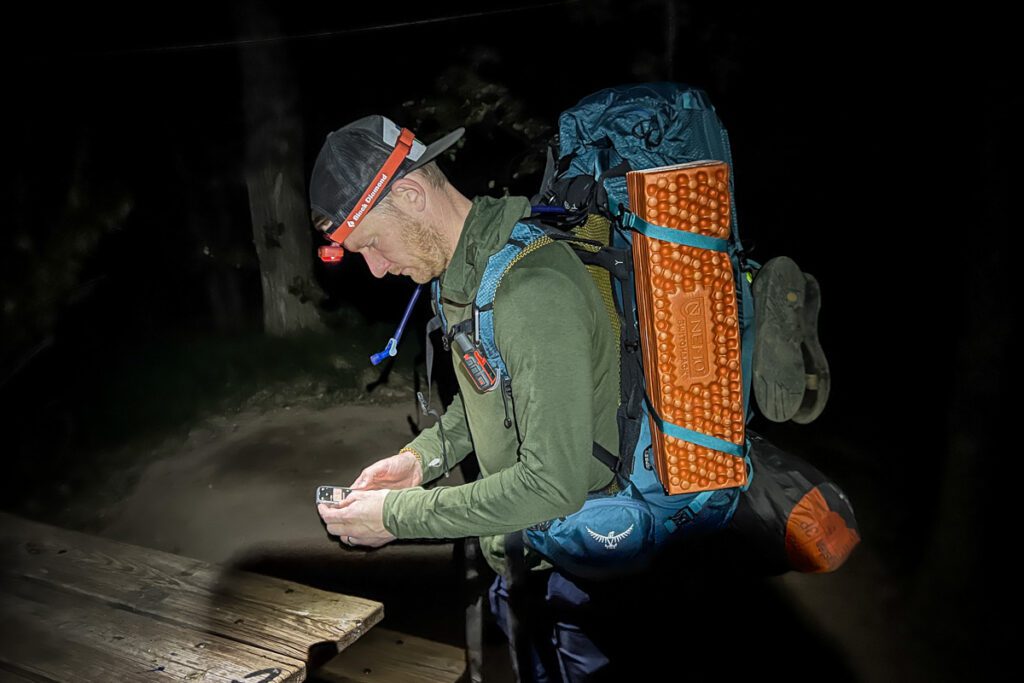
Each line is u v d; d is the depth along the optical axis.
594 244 1.43
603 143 1.62
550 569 1.65
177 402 5.92
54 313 5.58
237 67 6.85
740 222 6.16
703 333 1.38
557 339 1.29
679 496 1.51
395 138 1.40
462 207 1.47
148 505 4.69
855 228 5.87
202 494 4.79
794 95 5.75
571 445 1.30
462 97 5.83
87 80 6.14
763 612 3.23
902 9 4.44
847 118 5.65
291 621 1.86
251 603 1.95
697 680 1.63
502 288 1.33
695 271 1.36
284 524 4.38
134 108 6.86
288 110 6.62
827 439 4.70
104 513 4.65
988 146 2.60
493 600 1.83
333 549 4.11
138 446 5.42
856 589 3.37
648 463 1.49
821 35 5.26
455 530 1.43
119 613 1.91
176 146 7.10
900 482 4.17
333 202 1.40
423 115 5.92
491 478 1.41
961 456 3.08
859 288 5.70
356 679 2.23
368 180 1.38
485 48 6.17
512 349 1.31
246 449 5.34
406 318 1.68
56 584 2.04
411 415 5.74
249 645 1.77
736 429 1.43
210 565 2.15
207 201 7.18
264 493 4.74
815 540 1.56
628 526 1.48
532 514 1.35
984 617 3.01
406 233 1.43
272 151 6.62
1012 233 2.70
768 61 5.51
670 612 1.59
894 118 5.10
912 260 5.40
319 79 7.52
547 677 1.70
